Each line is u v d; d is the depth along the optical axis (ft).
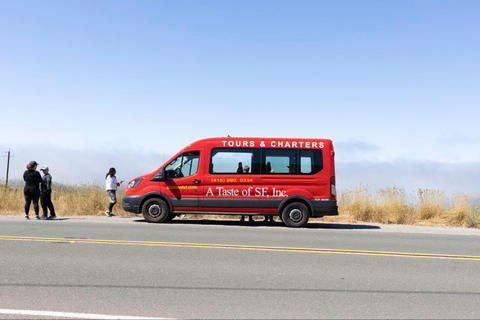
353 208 57.06
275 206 44.78
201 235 35.58
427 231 43.32
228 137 46.29
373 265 25.38
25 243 30.45
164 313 16.44
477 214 53.47
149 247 29.50
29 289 19.27
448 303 18.28
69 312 16.34
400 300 18.61
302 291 19.67
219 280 21.30
